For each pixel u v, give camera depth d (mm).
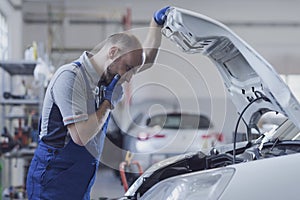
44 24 8898
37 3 8734
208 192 1352
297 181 1304
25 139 5395
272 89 1529
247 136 2064
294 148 1800
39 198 2006
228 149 2080
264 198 1272
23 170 5500
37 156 2029
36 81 5449
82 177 2018
